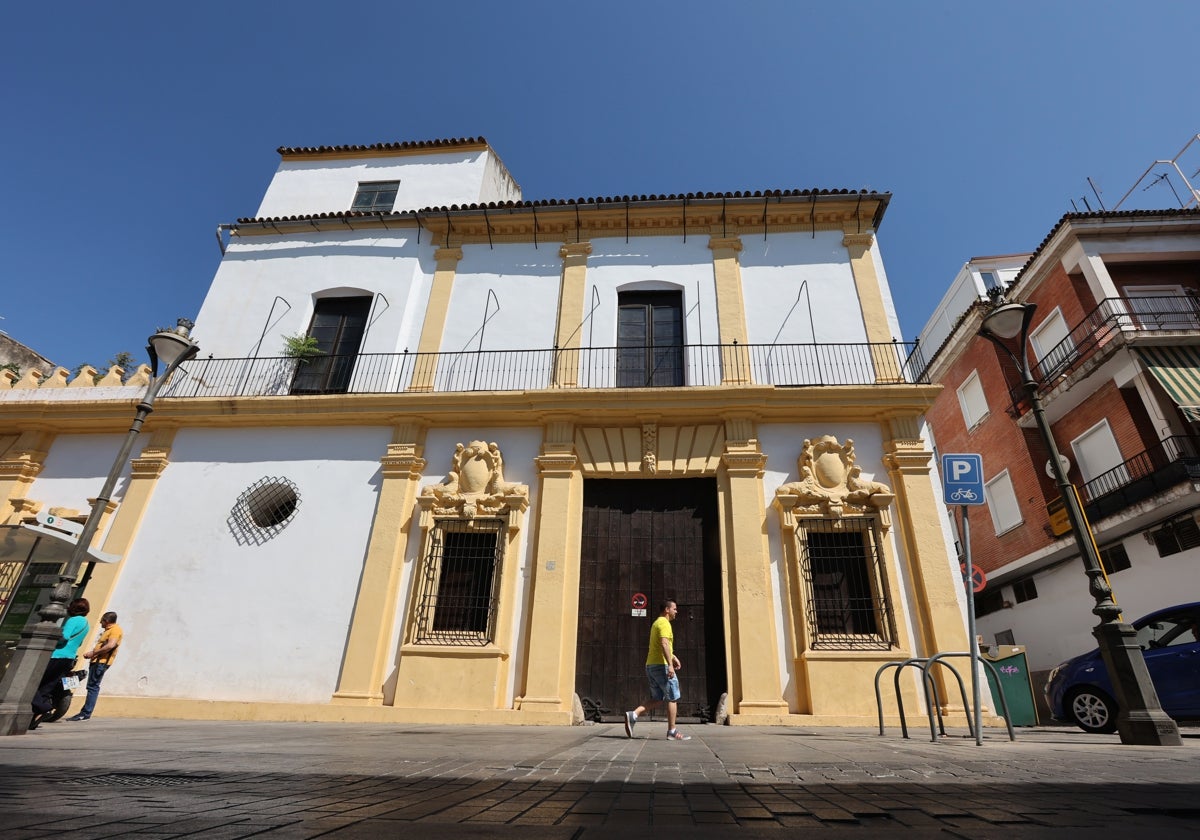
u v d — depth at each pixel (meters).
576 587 9.34
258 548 9.99
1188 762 3.45
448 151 15.17
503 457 10.30
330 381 11.73
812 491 9.44
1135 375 13.79
